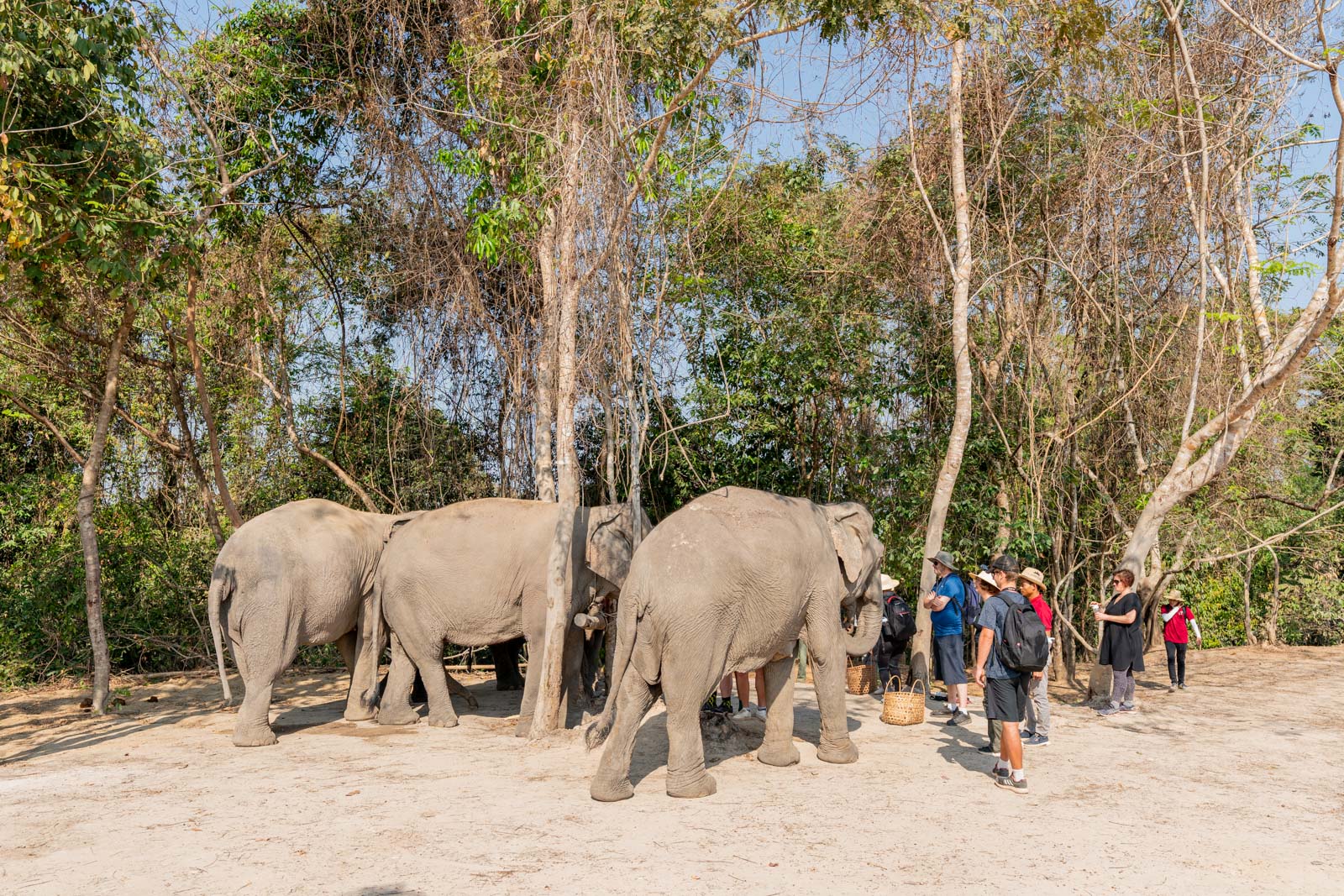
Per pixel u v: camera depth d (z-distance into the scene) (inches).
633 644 249.1
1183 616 453.4
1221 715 374.6
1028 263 486.0
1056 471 486.0
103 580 518.3
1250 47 400.8
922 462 492.4
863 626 317.7
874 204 485.4
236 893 176.7
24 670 491.8
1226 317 402.3
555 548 319.3
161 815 229.5
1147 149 438.0
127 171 362.9
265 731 321.1
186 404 556.4
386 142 491.5
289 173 527.2
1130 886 181.5
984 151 471.2
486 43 380.2
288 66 511.2
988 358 498.0
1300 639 717.9
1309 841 209.6
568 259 318.0
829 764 281.3
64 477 561.3
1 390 454.6
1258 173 427.8
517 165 368.2
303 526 348.2
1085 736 327.3
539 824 219.3
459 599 348.5
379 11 493.4
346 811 230.7
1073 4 327.3
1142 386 497.0
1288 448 568.1
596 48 299.9
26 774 283.3
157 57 424.2
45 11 320.2
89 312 448.8
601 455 412.5
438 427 530.3
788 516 275.3
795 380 495.5
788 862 193.5
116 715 395.2
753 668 262.7
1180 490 405.4
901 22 299.0
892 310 501.4
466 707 399.9
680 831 213.5
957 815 227.6
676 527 257.4
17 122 328.8
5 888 180.9
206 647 531.8
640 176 302.8
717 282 498.0
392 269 537.6
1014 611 249.3
